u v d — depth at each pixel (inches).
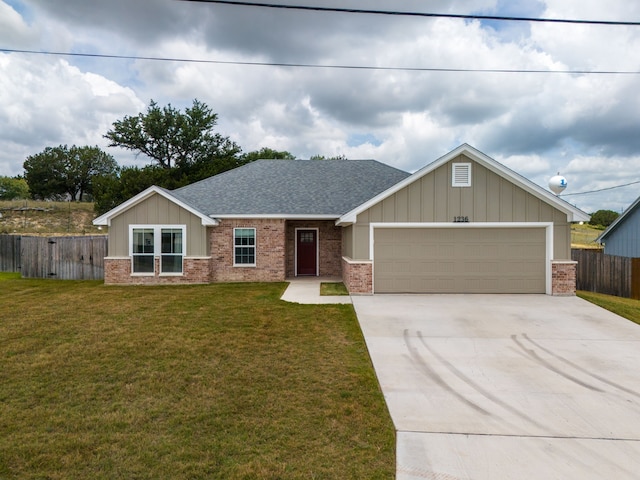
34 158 2269.9
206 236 617.0
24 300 473.4
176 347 297.3
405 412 202.4
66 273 682.2
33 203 1790.1
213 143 1742.1
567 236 510.9
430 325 369.7
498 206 513.0
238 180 735.7
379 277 522.9
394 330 353.1
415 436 179.6
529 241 516.7
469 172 512.1
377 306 447.2
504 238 517.7
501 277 519.5
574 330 355.6
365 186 716.0
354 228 521.0
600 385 237.9
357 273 517.0
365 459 160.2
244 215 628.1
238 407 203.6
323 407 205.2
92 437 173.6
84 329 344.5
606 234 853.2
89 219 1654.8
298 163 804.6
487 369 263.6
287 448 167.0
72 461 156.0
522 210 511.8
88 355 278.4
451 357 286.2
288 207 649.0
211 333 335.3
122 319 380.2
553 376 251.8
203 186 716.0
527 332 349.1
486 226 514.6
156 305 444.5
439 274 521.7
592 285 621.9
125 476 147.0
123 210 605.0
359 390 226.5
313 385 232.8
